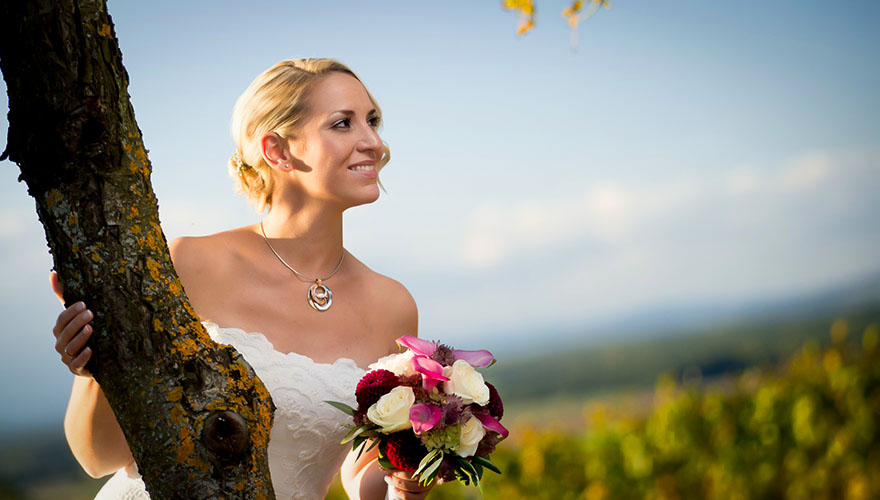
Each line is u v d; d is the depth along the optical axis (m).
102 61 1.68
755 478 5.54
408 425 2.15
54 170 1.66
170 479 1.63
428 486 2.24
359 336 2.88
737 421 5.66
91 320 1.66
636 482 5.53
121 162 1.71
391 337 3.00
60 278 1.70
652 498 5.49
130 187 1.72
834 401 5.64
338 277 2.93
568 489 5.57
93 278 1.66
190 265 2.70
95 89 1.66
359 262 3.10
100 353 1.66
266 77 2.82
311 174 2.73
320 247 2.86
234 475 1.67
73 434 2.44
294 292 2.81
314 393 2.64
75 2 1.65
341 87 2.76
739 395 5.84
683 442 5.56
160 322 1.69
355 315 2.90
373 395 2.23
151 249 1.73
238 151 2.89
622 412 5.96
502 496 5.52
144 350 1.66
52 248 1.70
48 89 1.63
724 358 43.41
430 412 2.13
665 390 5.90
